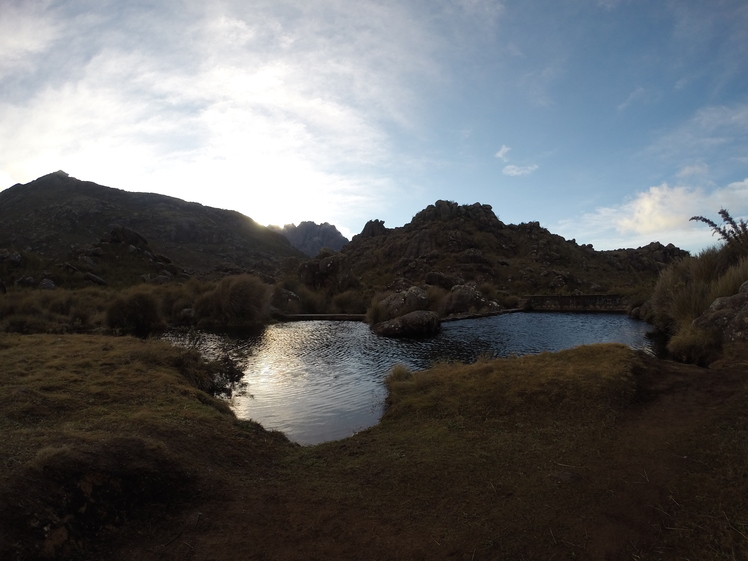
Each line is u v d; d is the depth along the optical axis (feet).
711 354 29.66
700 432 17.01
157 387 25.71
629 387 22.75
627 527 12.08
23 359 30.58
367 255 204.74
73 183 421.18
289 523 13.37
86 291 91.15
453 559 11.39
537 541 11.86
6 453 14.15
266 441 20.59
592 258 194.39
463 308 96.63
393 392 27.37
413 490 15.29
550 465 16.22
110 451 14.82
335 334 66.08
